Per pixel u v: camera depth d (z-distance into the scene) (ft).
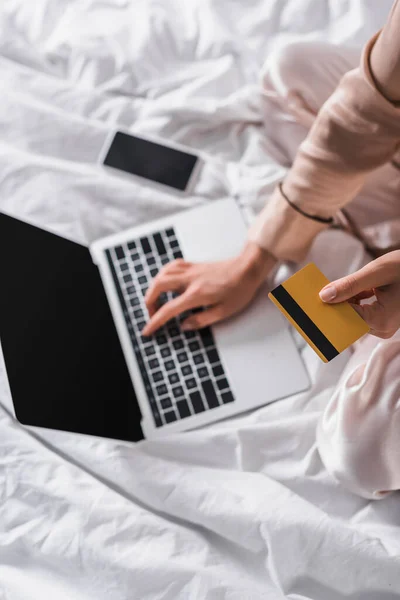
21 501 2.74
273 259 2.95
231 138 3.58
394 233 3.18
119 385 3.00
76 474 2.80
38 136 3.62
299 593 2.64
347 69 3.07
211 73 3.66
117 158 3.55
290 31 3.64
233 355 3.01
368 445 2.42
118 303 3.16
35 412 2.86
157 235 3.29
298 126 3.38
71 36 3.76
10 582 2.59
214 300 2.96
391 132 2.41
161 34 3.71
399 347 2.28
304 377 2.97
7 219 3.15
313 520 2.61
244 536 2.67
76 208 3.49
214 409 2.97
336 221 3.34
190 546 2.65
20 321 2.98
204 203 3.46
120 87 3.71
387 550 2.57
